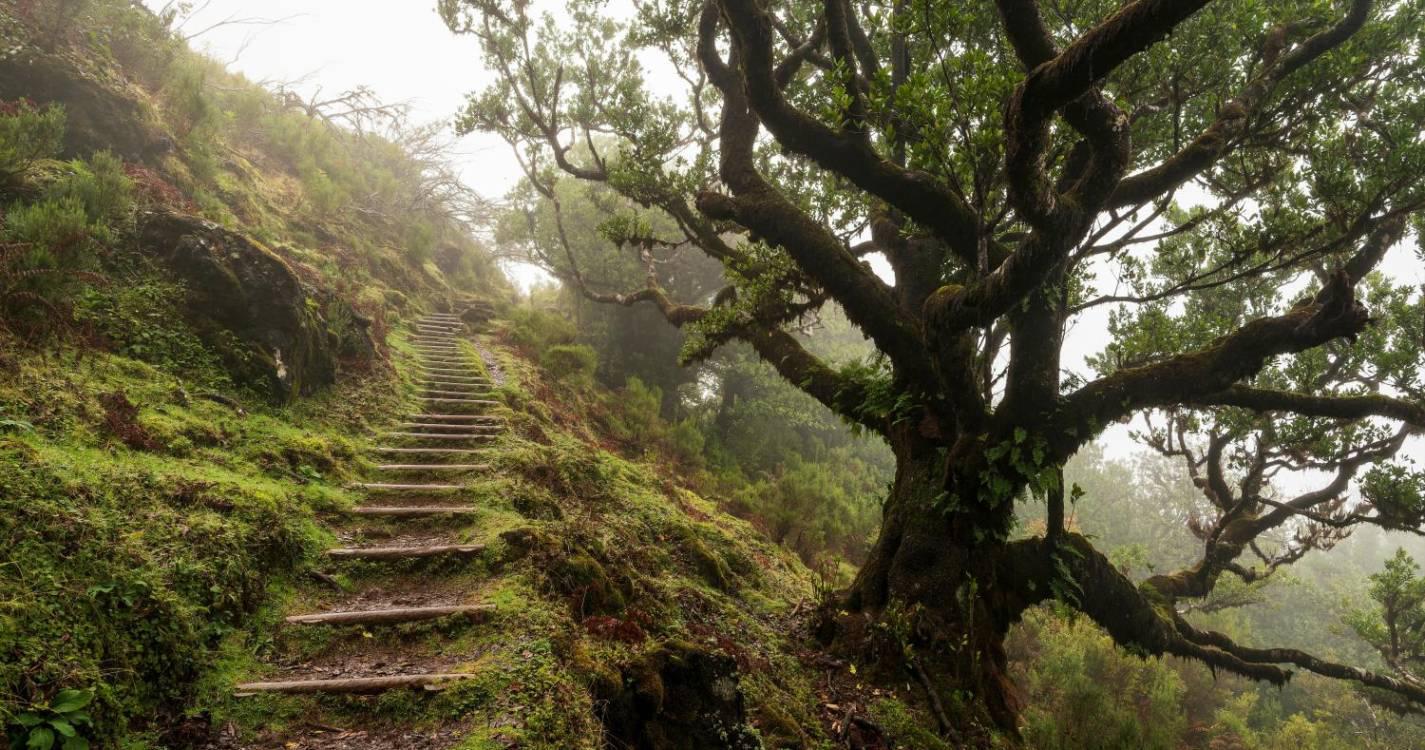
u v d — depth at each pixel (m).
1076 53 2.99
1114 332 7.82
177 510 3.91
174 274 6.41
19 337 4.63
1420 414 6.06
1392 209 5.75
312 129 16.89
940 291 5.25
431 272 16.88
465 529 5.23
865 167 5.78
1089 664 11.14
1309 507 9.29
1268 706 14.84
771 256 7.57
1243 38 5.45
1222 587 12.55
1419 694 8.27
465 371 10.73
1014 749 5.17
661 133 8.74
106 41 10.33
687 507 9.05
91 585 3.04
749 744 3.53
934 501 5.82
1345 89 5.60
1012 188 3.73
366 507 5.40
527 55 9.39
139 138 8.96
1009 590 6.20
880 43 7.45
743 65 5.80
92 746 2.55
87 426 4.29
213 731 2.91
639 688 3.42
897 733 4.63
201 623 3.35
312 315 7.51
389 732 3.03
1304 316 5.26
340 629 3.77
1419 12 5.56
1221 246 6.84
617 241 8.76
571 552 4.89
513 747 2.81
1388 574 9.85
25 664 2.54
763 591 7.03
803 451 18.78
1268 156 5.98
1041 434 5.45
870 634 5.46
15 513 3.12
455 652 3.68
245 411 5.90
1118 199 5.22
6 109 6.85
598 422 12.55
